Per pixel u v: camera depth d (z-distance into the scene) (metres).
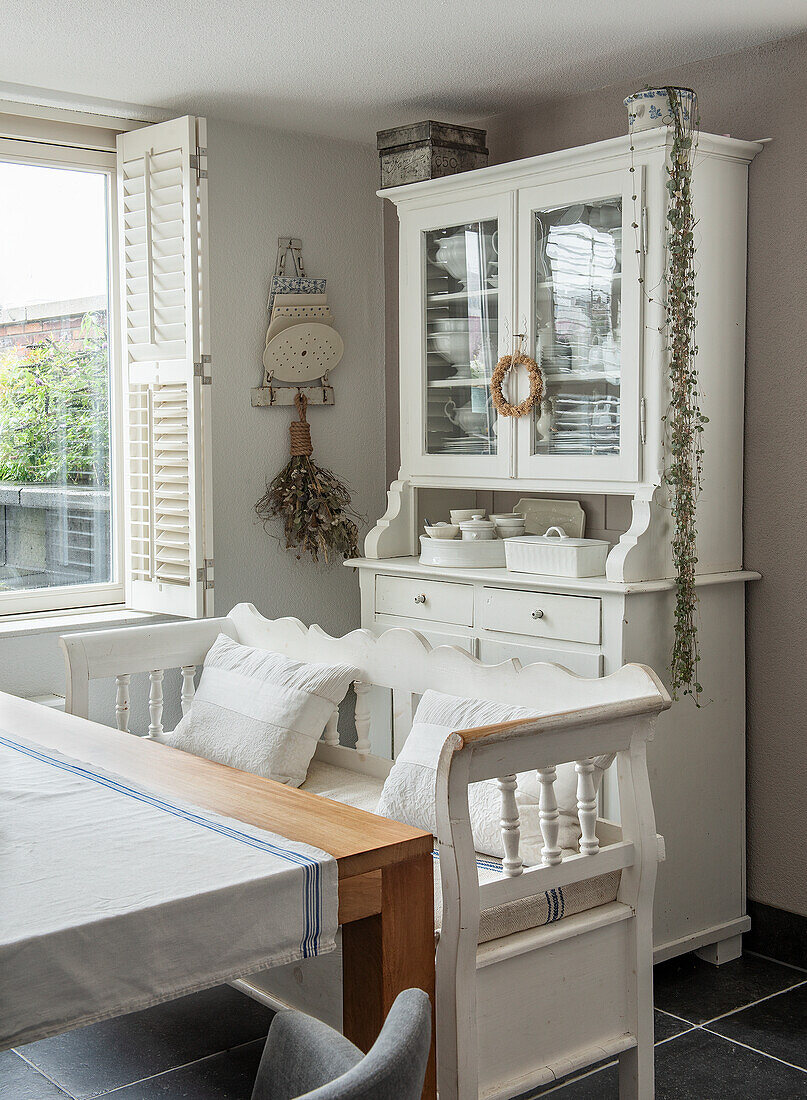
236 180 3.72
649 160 2.86
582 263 3.05
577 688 2.35
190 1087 2.50
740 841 3.16
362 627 3.59
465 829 1.90
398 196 3.54
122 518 3.84
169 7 2.74
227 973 1.56
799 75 2.96
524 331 3.21
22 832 1.78
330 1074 1.24
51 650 3.47
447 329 3.45
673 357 2.87
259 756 2.82
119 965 1.46
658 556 2.93
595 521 3.45
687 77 3.21
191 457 3.54
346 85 3.38
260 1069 1.35
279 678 2.93
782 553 3.08
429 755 2.48
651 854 2.20
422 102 3.55
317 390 3.94
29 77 3.28
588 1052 2.16
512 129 3.68
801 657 3.06
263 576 3.87
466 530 3.39
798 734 3.08
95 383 3.78
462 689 2.63
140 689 3.59
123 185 3.66
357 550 3.99
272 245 3.82
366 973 1.81
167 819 1.85
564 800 2.28
